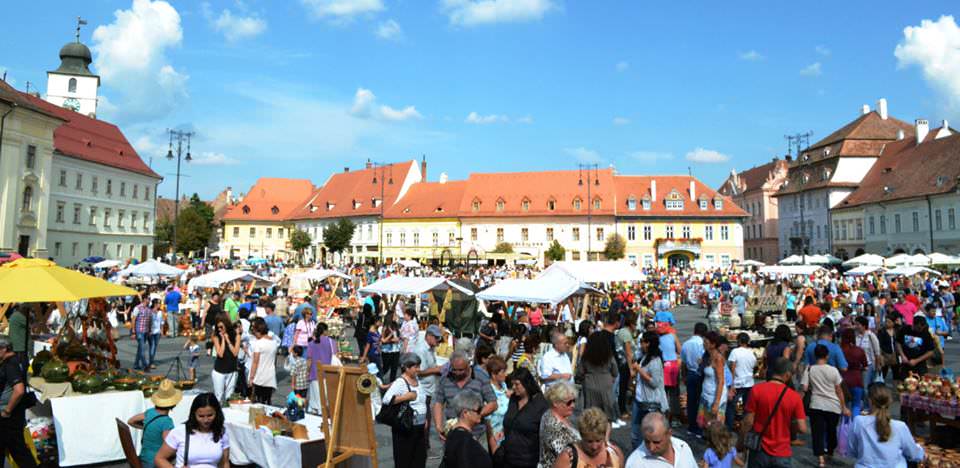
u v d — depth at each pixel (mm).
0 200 46844
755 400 7512
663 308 19969
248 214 104000
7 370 8305
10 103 46938
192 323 27453
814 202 80062
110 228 71062
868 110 80438
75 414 9523
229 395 11719
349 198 94188
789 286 34250
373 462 7527
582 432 5320
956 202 56750
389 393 8062
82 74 84250
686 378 11586
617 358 12664
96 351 13344
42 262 11062
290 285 37562
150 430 7562
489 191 85875
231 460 9008
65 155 62906
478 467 6094
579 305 24062
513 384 7078
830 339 10758
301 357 12367
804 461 9805
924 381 10555
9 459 8297
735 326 18625
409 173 92250
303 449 8039
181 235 89688
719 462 6629
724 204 80250
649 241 80125
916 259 36031
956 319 27031
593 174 84625
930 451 9578
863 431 7289
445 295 24203
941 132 67625
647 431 5676
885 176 69625
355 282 41656
